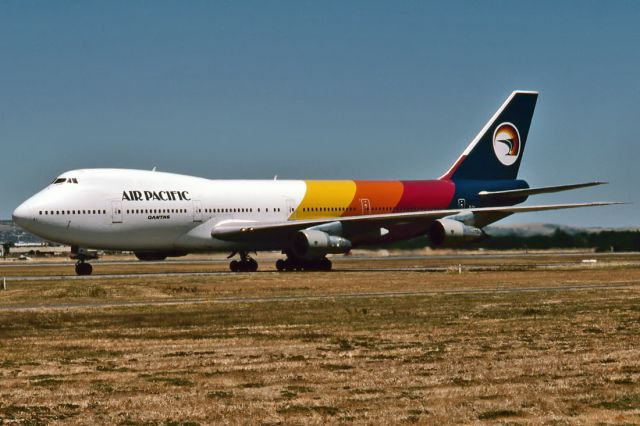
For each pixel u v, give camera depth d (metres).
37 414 40.34
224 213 142.75
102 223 132.88
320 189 151.88
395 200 157.25
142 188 136.88
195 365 52.31
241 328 68.81
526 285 110.25
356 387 45.88
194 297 96.12
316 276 126.62
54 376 49.16
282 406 41.59
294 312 79.94
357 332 66.00
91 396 43.94
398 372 49.78
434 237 144.88
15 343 61.28
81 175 134.62
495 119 167.38
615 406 41.31
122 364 52.75
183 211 138.88
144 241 137.12
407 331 66.25
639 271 136.75
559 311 78.50
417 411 40.47
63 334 66.06
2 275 143.25
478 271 139.62
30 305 88.06
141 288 104.69
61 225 130.62
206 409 41.09
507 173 168.62
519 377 48.16
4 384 47.00
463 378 47.97
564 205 145.12
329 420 39.06
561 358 53.78
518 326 68.56
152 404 42.16
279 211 147.50
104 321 73.94
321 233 139.12
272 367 51.50
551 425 38.00
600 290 101.00
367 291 103.00
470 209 147.00
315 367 51.50
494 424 38.25
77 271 137.00
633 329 66.31
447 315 76.44
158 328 69.31
